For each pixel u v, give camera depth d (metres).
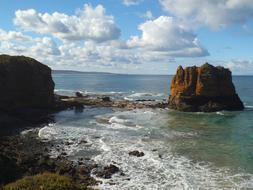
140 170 32.28
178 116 66.88
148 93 128.00
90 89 154.00
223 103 75.38
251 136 47.00
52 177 16.34
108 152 38.62
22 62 71.94
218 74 76.06
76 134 48.97
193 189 27.38
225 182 28.80
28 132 50.50
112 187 28.03
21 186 15.48
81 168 32.47
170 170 32.16
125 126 55.09
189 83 76.81
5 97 64.62
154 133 49.31
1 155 32.06
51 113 70.75
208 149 39.78
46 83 77.56
